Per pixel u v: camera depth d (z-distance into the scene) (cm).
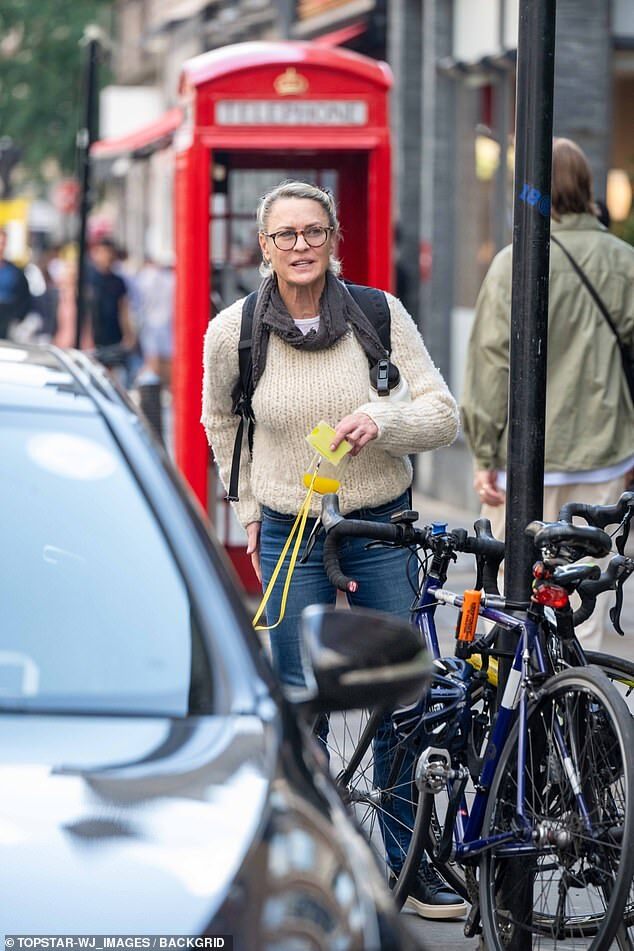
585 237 1684
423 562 1307
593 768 1082
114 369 4628
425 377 1330
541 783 1133
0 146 7294
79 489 869
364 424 1270
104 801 687
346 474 1323
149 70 9325
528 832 1121
